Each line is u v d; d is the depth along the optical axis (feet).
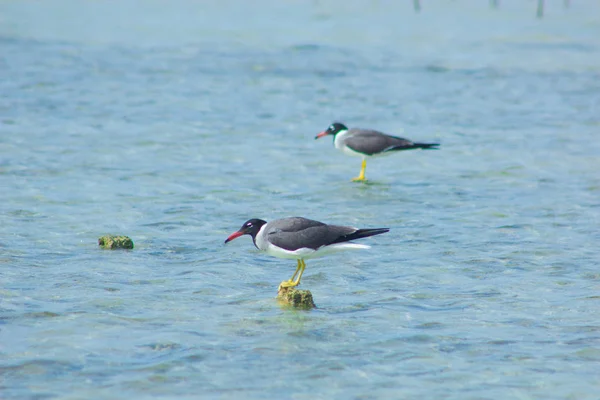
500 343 44.88
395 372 41.42
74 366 41.39
